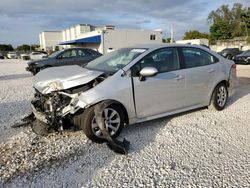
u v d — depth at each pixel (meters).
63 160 3.56
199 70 5.25
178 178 3.10
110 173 3.23
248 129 4.64
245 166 3.35
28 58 38.88
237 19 67.88
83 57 12.59
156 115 4.70
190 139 4.21
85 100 3.85
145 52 4.60
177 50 5.04
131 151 3.80
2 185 3.00
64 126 4.00
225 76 5.79
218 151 3.78
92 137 3.98
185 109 5.18
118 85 4.13
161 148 3.89
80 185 2.99
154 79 4.51
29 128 4.78
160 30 42.59
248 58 18.59
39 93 4.31
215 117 5.34
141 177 3.13
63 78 4.01
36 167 3.38
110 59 4.93
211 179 3.07
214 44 53.34
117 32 39.31
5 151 3.84
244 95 7.41
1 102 6.93
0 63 29.05
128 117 4.30
